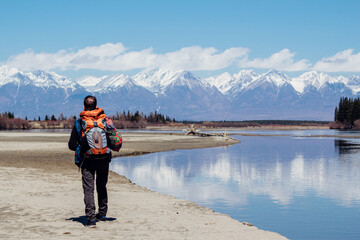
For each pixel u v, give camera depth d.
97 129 9.98
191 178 29.61
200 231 10.12
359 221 16.73
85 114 10.06
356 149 67.31
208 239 9.15
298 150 64.75
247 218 17.08
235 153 56.59
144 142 77.75
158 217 12.00
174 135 120.00
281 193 23.80
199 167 37.22
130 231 9.66
